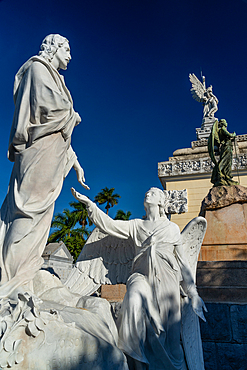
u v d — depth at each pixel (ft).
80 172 12.16
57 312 7.34
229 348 12.42
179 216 39.22
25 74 10.09
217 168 19.17
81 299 10.53
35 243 9.04
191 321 11.71
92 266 12.92
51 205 9.79
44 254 30.86
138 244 11.62
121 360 8.16
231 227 16.65
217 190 18.04
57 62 11.14
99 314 9.58
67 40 11.47
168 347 9.98
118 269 12.62
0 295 7.81
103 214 11.60
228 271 13.53
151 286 10.42
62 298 9.90
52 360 6.61
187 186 41.01
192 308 11.38
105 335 8.55
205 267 13.93
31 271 8.72
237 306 12.85
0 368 5.80
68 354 6.93
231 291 13.19
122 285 13.96
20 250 8.71
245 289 13.03
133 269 11.38
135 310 9.39
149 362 9.36
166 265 10.89
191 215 38.83
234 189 17.62
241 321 12.60
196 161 41.39
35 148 9.46
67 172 11.59
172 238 11.42
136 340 9.04
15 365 6.04
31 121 9.75
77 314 8.55
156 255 10.91
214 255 16.22
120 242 12.85
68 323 7.36
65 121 10.04
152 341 9.47
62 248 32.76
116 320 10.62
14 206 9.04
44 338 6.54
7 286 8.09
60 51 11.11
